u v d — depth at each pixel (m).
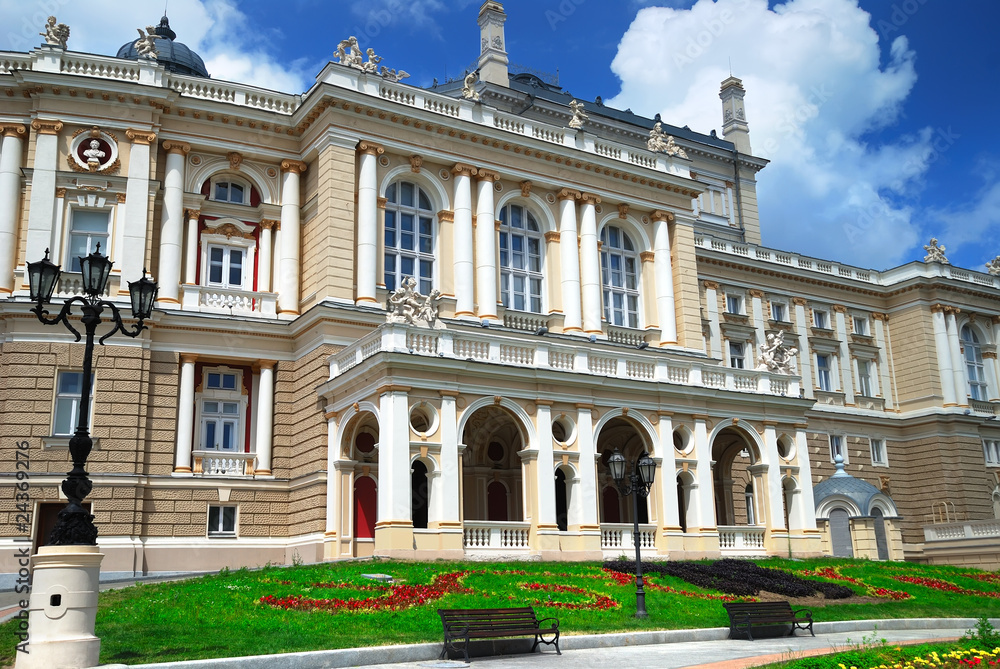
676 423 37.31
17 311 34.47
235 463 37.28
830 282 62.72
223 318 37.28
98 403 34.84
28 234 35.69
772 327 59.78
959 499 60.41
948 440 61.53
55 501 33.75
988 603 32.50
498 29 60.19
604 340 44.09
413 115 40.44
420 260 41.41
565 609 23.42
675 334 46.88
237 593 23.23
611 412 35.69
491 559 31.81
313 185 40.28
